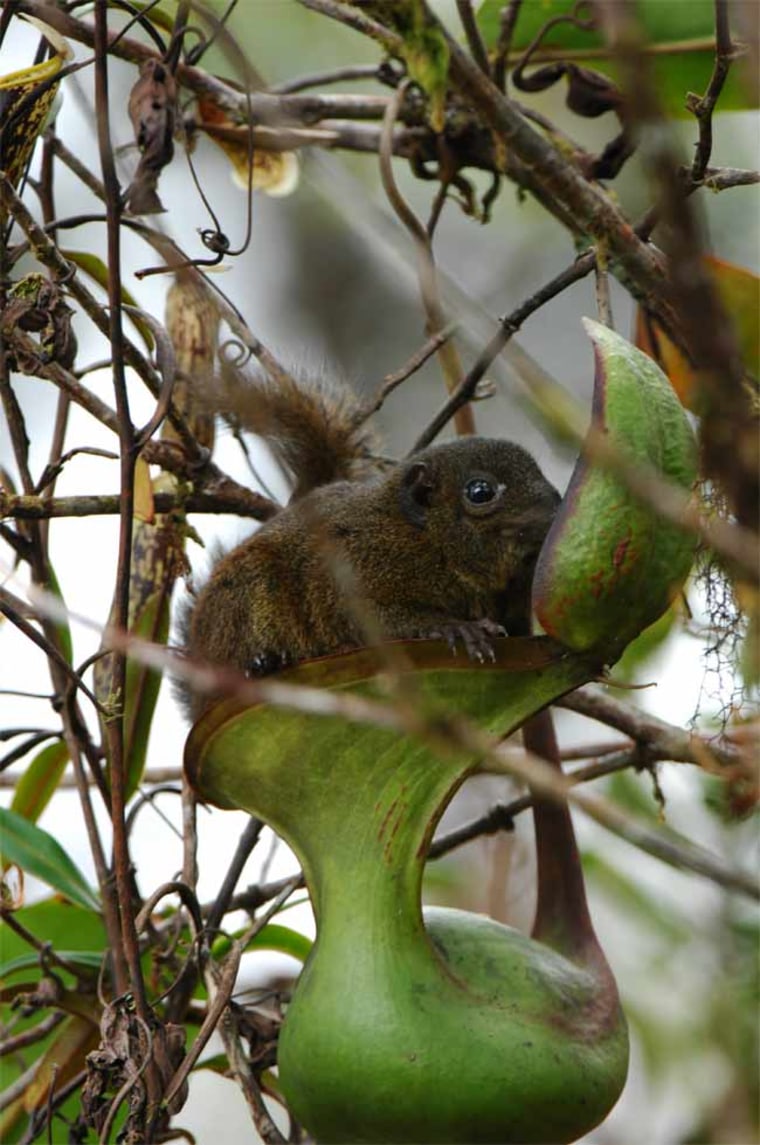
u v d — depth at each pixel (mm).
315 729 7656
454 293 9117
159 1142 9172
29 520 10523
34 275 9641
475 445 11336
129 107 10023
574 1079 7398
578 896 8484
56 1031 11609
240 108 11602
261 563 10805
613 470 6688
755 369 10656
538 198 11688
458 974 7559
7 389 9945
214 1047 11867
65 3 10742
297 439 11945
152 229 10250
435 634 9523
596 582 7254
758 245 17094
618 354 7391
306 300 18719
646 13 11609
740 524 5035
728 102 12102
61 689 10617
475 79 8016
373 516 11133
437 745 6980
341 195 11766
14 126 9984
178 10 10000
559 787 6785
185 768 8070
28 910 11469
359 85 17422
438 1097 7258
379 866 7637
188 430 10648
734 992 11219
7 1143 11000
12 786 12859
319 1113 7492
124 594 8664
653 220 9250
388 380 11398
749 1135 10242
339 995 7445
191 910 9359
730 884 9078
